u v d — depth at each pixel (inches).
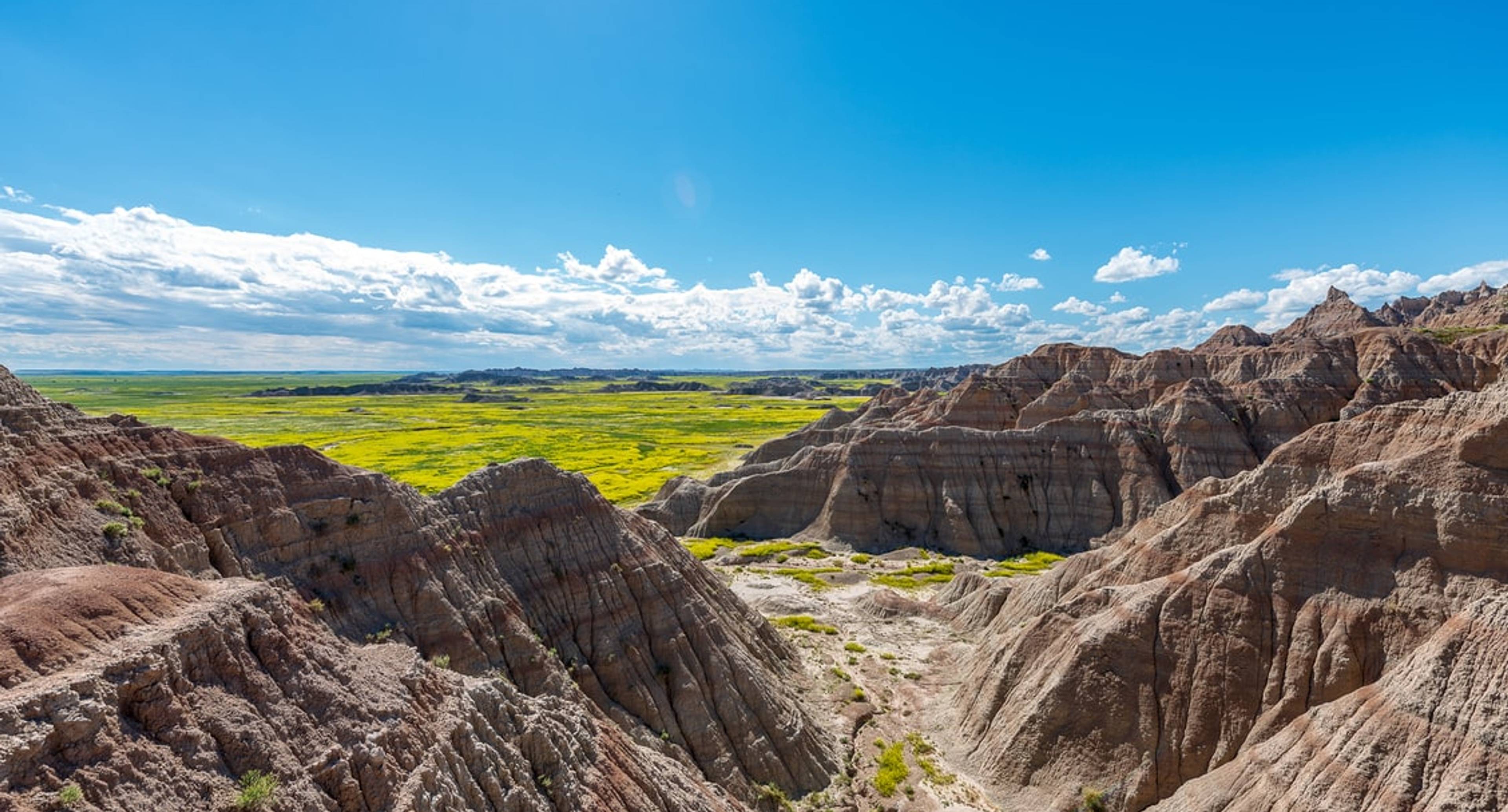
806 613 3004.4
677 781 1435.8
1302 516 1766.7
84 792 693.9
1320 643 1617.9
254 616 984.3
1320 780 1296.8
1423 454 1724.9
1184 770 1608.0
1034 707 1804.9
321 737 911.0
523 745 1151.0
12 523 1032.2
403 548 1579.7
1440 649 1316.4
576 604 1831.9
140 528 1233.4
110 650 815.1
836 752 1892.2
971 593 2984.7
